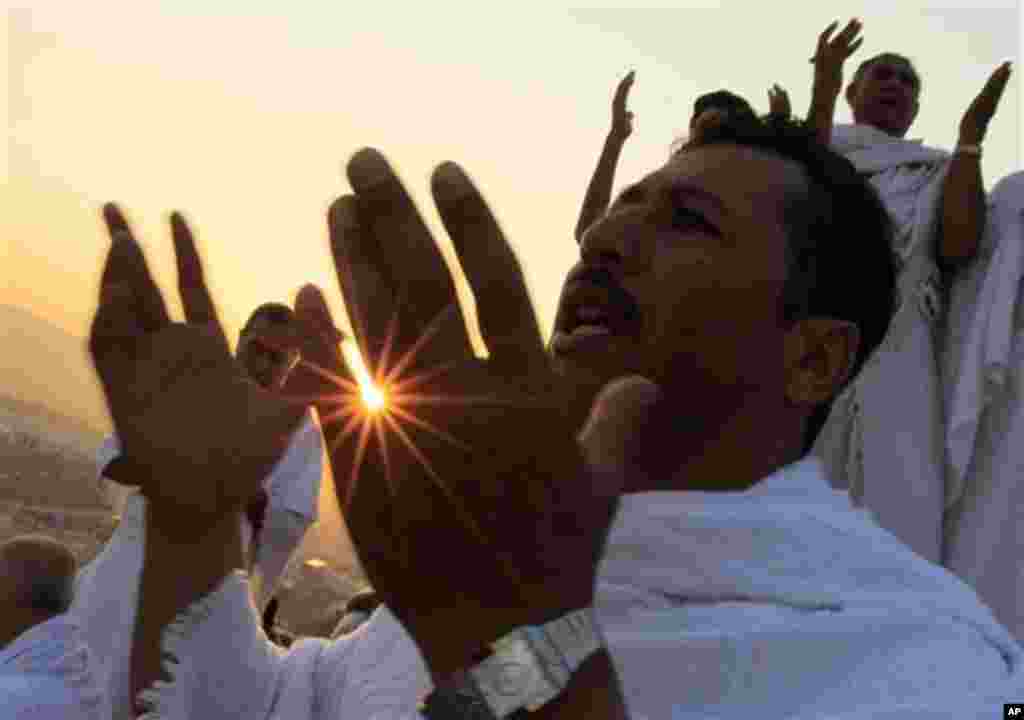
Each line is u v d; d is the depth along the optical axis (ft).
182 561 4.55
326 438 3.30
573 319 5.92
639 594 5.22
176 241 4.27
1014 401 16.81
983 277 16.93
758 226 5.83
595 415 3.52
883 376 16.66
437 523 3.20
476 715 3.17
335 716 6.22
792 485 5.76
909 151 17.63
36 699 13.02
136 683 4.70
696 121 6.26
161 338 4.22
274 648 6.89
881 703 4.65
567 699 3.19
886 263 6.32
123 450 4.31
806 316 5.99
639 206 5.99
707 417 5.81
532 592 3.21
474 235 3.17
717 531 5.33
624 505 5.47
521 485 3.20
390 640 6.27
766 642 4.88
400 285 3.20
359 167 3.21
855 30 14.61
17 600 15.02
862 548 5.41
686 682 4.89
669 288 5.78
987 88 16.93
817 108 14.69
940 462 16.70
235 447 4.26
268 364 6.73
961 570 16.52
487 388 3.19
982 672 4.85
